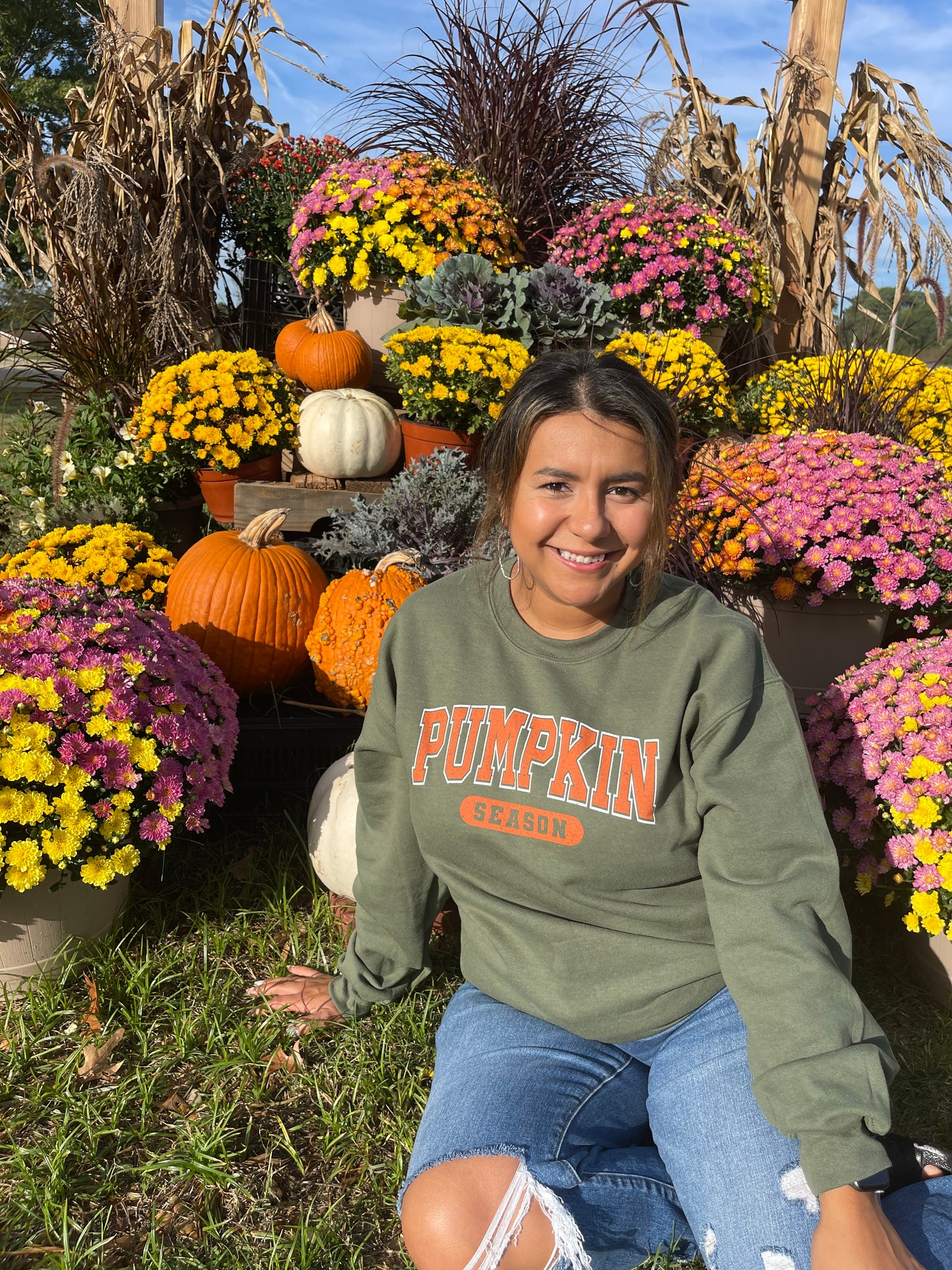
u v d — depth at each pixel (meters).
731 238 4.91
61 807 2.03
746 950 1.37
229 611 2.99
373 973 1.98
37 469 4.20
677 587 1.58
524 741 1.53
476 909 1.63
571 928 1.55
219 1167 1.78
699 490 3.07
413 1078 2.02
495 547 1.70
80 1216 1.69
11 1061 1.99
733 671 1.46
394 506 3.39
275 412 3.64
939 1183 1.41
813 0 5.48
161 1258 1.59
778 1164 1.31
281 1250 1.65
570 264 5.05
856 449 3.14
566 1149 1.44
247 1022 2.14
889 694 2.43
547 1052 1.53
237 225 5.72
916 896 2.17
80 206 4.43
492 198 4.85
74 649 2.19
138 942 2.37
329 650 2.97
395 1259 1.67
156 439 3.60
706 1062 1.44
